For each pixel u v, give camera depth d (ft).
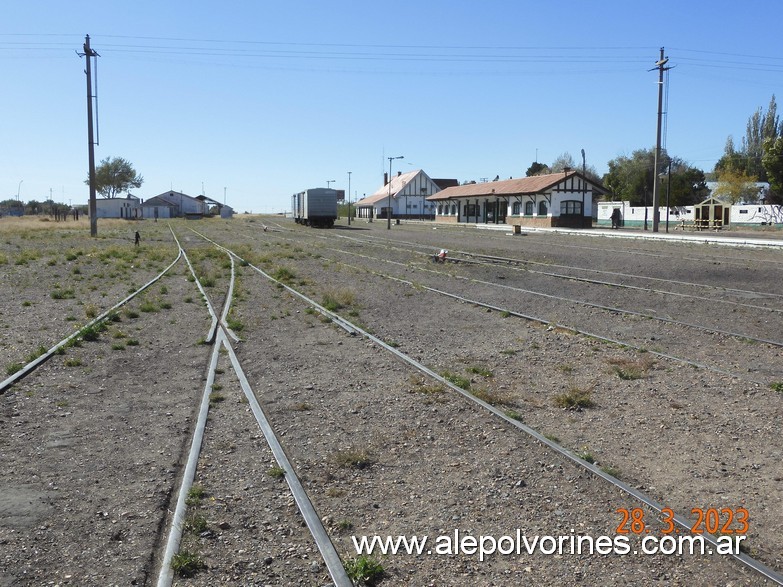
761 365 33.30
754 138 320.09
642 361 33.88
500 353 36.78
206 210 568.00
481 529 16.88
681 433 23.82
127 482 19.56
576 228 198.80
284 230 202.39
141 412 26.32
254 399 27.71
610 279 66.85
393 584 14.49
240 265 88.53
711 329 41.29
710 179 337.11
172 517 17.25
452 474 20.26
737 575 14.78
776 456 21.56
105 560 15.20
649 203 307.58
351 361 35.12
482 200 261.03
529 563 15.33
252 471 20.35
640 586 14.35
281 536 16.40
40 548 15.71
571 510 17.87
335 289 61.67
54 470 20.44
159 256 97.09
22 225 213.25
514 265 83.05
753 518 17.39
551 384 30.42
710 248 105.09
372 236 162.20
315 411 26.50
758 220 192.54
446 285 65.62
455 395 28.37
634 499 18.43
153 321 46.62
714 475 20.17
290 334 42.55
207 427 24.35
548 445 22.25
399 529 16.84
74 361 33.94
